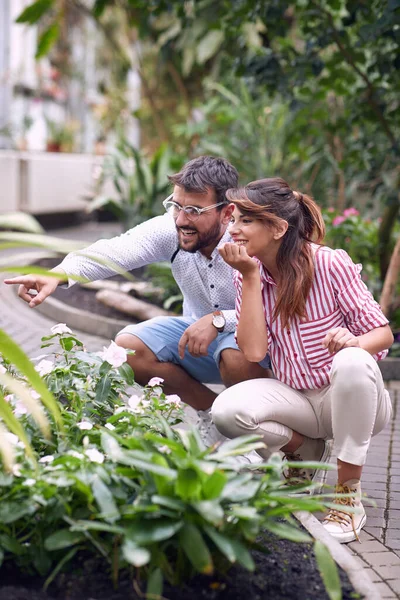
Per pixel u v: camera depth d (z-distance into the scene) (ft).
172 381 14.20
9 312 28.02
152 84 56.85
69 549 9.07
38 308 28.63
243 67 24.00
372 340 11.46
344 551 9.90
